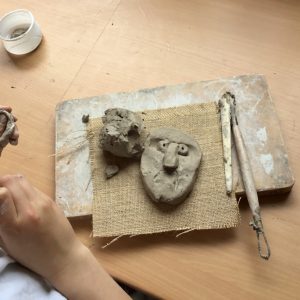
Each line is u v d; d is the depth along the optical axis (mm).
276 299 706
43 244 662
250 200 755
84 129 908
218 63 969
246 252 752
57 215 689
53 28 1105
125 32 1061
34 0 1170
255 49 972
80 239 815
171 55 1000
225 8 1042
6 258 671
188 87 919
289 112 877
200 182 805
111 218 802
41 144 931
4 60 1075
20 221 648
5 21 1084
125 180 830
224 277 735
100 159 858
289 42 966
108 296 681
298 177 810
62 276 680
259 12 1019
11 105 995
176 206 792
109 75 999
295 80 914
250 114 863
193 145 820
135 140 822
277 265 732
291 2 1019
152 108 908
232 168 810
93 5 1125
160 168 798
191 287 735
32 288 654
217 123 855
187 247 772
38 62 1055
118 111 840
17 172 901
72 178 862
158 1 1089
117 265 774
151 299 938
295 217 773
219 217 772
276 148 821
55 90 1002
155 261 768
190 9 1060
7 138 742
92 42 1061
